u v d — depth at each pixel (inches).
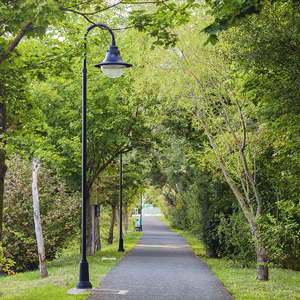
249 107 486.0
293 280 487.8
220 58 447.8
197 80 489.4
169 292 387.5
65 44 402.9
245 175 577.6
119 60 399.5
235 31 348.5
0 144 329.4
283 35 324.5
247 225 580.7
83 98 445.7
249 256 685.3
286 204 482.6
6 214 680.4
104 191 1131.9
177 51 498.9
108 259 711.7
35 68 404.5
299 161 422.3
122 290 395.9
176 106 581.0
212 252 826.2
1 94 370.6
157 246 1050.1
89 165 832.9
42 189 744.3
